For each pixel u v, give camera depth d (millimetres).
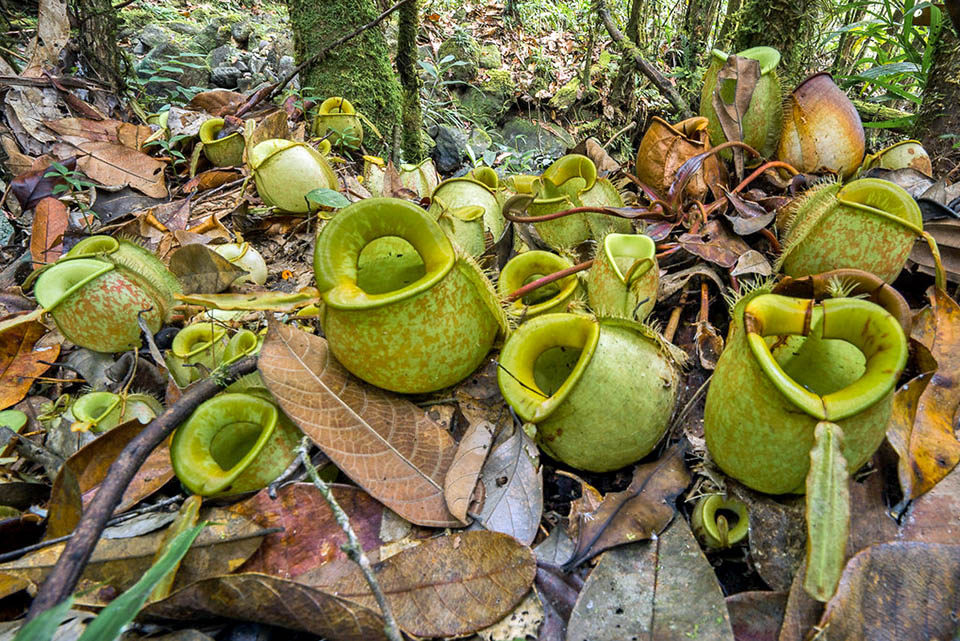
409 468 206
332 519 195
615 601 170
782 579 176
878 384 153
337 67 677
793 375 196
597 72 1121
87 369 303
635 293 250
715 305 301
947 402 208
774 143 371
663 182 365
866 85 742
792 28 476
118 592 176
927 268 282
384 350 208
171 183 544
